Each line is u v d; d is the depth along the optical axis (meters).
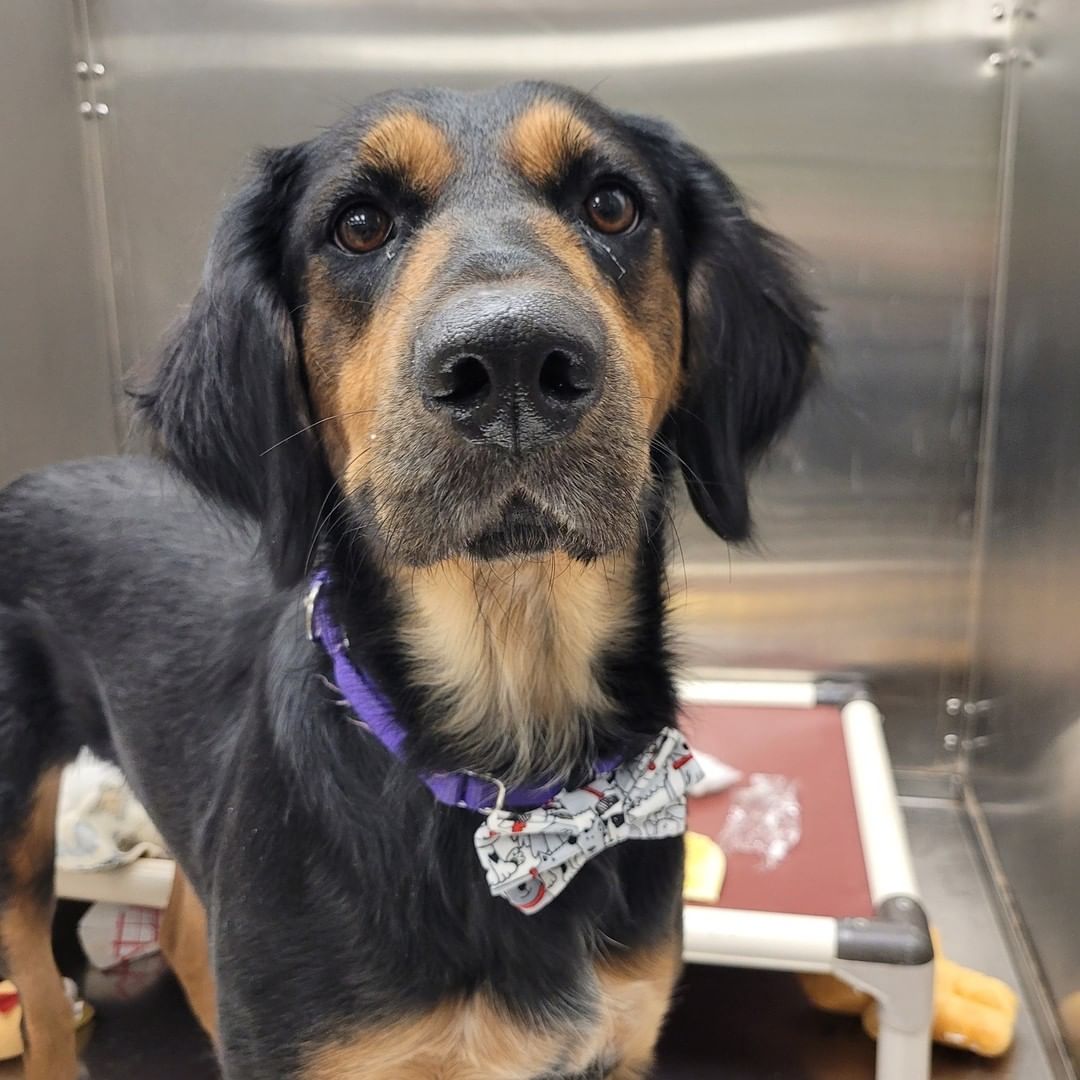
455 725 1.11
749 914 1.54
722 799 1.93
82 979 1.89
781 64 2.05
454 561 1.04
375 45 2.15
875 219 2.08
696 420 1.30
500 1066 1.12
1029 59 1.89
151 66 2.19
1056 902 1.68
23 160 2.07
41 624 1.59
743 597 2.30
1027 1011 1.73
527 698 1.12
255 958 1.10
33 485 1.67
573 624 1.13
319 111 2.19
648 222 1.17
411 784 1.10
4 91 2.02
